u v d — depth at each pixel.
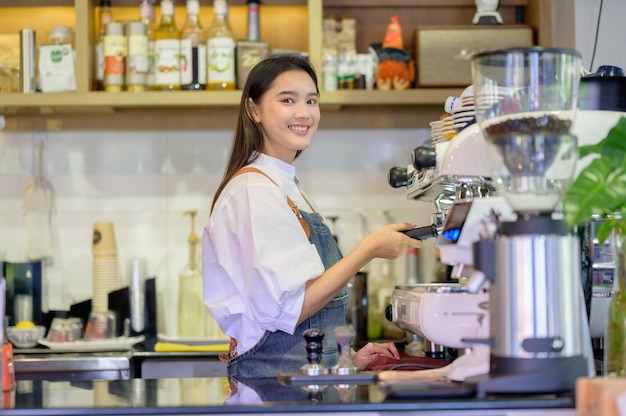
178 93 3.33
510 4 3.63
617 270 1.77
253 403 1.60
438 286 2.17
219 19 3.42
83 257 3.68
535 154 1.58
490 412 1.54
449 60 3.40
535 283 1.58
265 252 2.13
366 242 2.14
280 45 3.68
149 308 3.56
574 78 1.69
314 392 1.74
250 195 2.20
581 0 3.13
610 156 1.72
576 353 1.60
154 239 3.69
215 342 3.39
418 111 3.62
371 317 3.59
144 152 3.71
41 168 3.69
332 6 3.67
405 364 2.10
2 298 2.00
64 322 3.37
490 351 1.65
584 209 1.61
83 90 3.33
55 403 1.70
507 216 1.70
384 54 3.42
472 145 1.89
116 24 3.38
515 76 1.68
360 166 3.71
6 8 3.66
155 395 1.80
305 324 2.25
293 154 2.51
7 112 3.56
